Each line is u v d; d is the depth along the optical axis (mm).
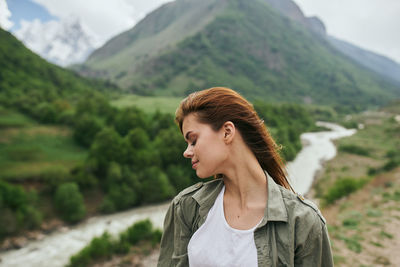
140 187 27766
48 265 17266
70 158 33156
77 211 23594
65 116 41344
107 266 14008
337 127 87375
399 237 7723
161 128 43062
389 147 50812
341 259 6555
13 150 31203
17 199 21984
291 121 75750
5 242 19406
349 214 9961
